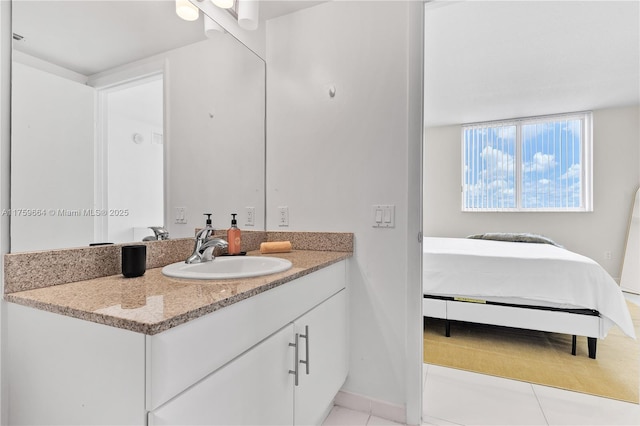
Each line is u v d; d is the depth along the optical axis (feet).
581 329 6.95
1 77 2.72
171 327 2.11
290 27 5.82
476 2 6.77
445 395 5.74
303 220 5.69
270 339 3.21
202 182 4.80
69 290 2.83
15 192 2.80
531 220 14.60
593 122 13.67
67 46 3.21
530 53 8.97
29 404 2.64
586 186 13.88
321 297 4.32
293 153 5.78
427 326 9.25
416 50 4.90
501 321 7.57
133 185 3.86
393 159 5.05
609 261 13.46
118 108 3.70
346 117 5.37
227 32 5.23
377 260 5.16
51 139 3.07
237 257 4.63
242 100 5.54
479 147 15.61
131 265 3.35
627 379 6.22
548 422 5.00
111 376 2.19
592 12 7.11
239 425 2.77
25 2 2.89
